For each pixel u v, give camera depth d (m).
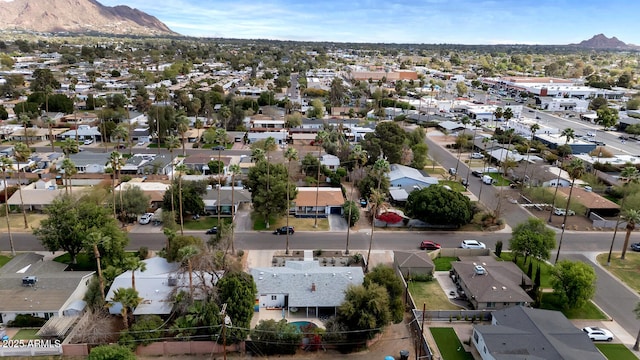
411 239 86.31
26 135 137.75
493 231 90.75
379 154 127.38
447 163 137.75
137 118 177.25
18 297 59.38
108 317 58.19
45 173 115.19
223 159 127.44
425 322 60.88
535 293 65.81
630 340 58.00
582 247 84.69
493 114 196.75
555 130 168.38
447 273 74.25
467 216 88.31
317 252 78.56
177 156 133.38
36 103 181.00
